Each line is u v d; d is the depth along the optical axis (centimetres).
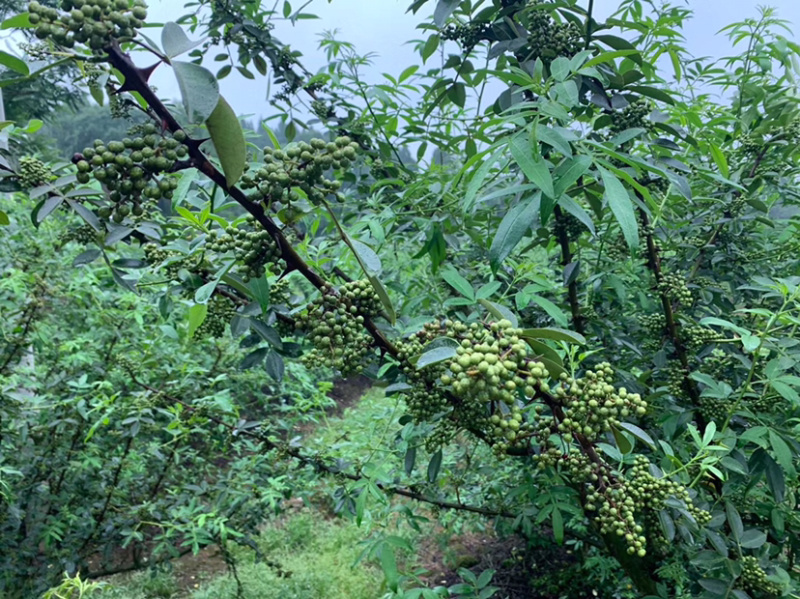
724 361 256
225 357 521
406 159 412
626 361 317
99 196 193
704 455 207
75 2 110
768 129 289
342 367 173
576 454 160
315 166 138
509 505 380
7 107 795
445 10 241
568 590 421
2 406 366
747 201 280
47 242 465
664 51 277
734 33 324
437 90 334
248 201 142
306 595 450
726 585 205
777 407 258
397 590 273
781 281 211
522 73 189
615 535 249
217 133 121
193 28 350
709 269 317
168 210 213
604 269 337
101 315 452
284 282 212
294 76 354
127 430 391
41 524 411
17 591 396
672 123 294
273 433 427
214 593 456
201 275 203
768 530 252
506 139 157
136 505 458
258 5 340
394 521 523
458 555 507
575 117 260
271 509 449
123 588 442
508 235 153
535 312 321
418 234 336
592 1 235
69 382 374
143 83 117
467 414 175
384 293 157
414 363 162
